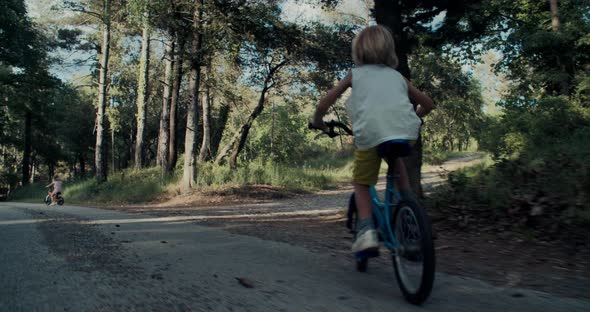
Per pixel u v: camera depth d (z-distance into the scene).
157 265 3.98
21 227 6.91
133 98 38.94
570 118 12.61
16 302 2.81
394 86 3.16
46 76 38.59
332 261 4.36
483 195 7.01
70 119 51.53
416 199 2.91
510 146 13.32
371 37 3.25
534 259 4.59
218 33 17.94
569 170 6.58
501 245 5.44
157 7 16.31
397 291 3.21
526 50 17.88
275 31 19.25
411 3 8.80
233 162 24.84
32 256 4.30
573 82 17.23
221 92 25.66
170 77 23.56
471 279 3.60
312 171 27.41
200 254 4.60
